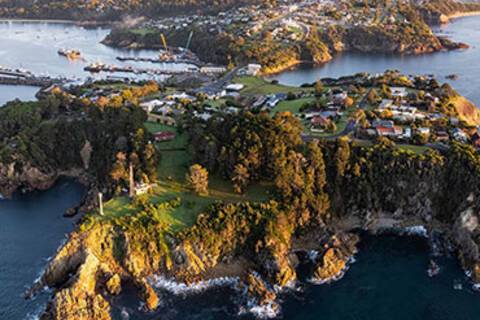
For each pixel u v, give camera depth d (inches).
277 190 7199.8
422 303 6033.5
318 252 6796.3
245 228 6756.9
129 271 6510.8
